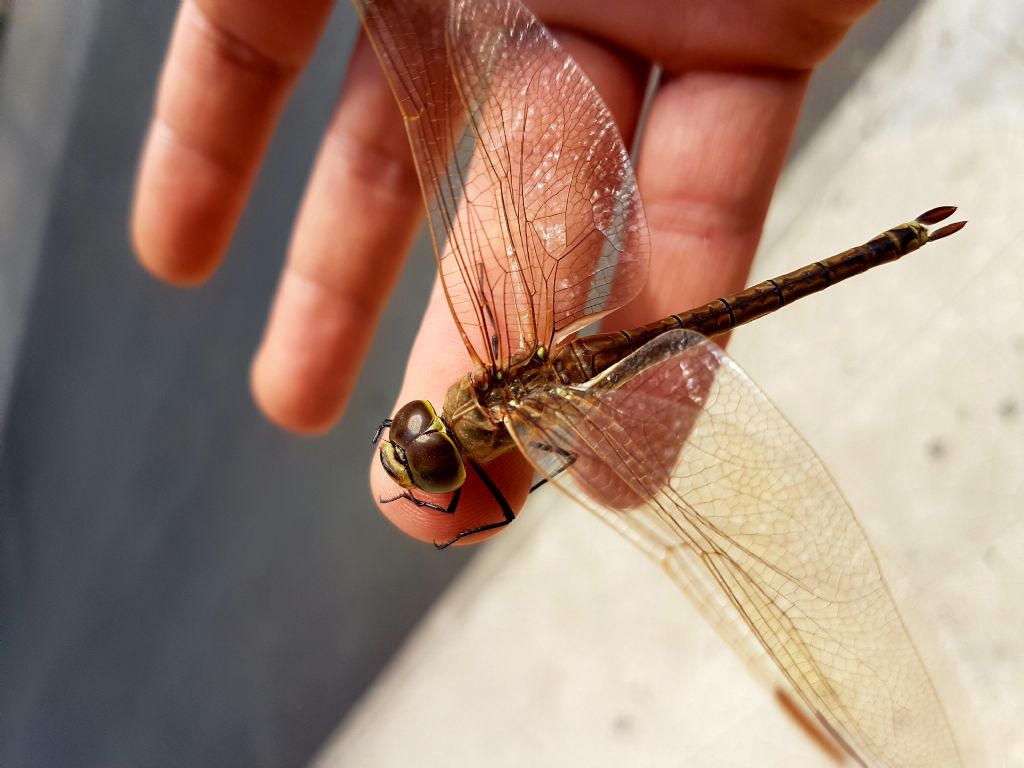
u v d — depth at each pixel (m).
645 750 0.14
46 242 0.17
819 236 0.15
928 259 0.14
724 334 0.11
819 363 0.14
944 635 0.13
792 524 0.09
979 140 0.14
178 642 0.17
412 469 0.09
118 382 0.18
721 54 0.11
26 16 0.16
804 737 0.13
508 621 0.15
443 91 0.10
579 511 0.15
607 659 0.14
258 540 0.17
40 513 0.18
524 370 0.10
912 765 0.08
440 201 0.10
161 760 0.17
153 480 0.18
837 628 0.09
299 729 0.16
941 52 0.15
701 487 0.09
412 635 0.15
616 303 0.10
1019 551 0.13
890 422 0.14
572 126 0.10
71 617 0.18
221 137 0.13
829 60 0.15
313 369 0.14
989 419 0.13
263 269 0.17
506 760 0.14
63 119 0.17
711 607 0.09
